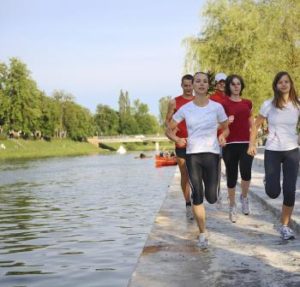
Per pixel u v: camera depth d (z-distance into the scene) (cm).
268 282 479
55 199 2270
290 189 656
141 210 1772
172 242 668
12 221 1567
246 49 3716
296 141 663
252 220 822
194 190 636
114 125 15525
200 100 644
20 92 9875
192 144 634
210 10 3884
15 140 10231
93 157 8469
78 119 12275
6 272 878
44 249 1085
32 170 4916
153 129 16662
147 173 4191
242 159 820
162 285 475
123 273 838
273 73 3803
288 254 586
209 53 3809
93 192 2589
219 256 586
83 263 928
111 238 1196
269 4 4038
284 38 3912
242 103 815
